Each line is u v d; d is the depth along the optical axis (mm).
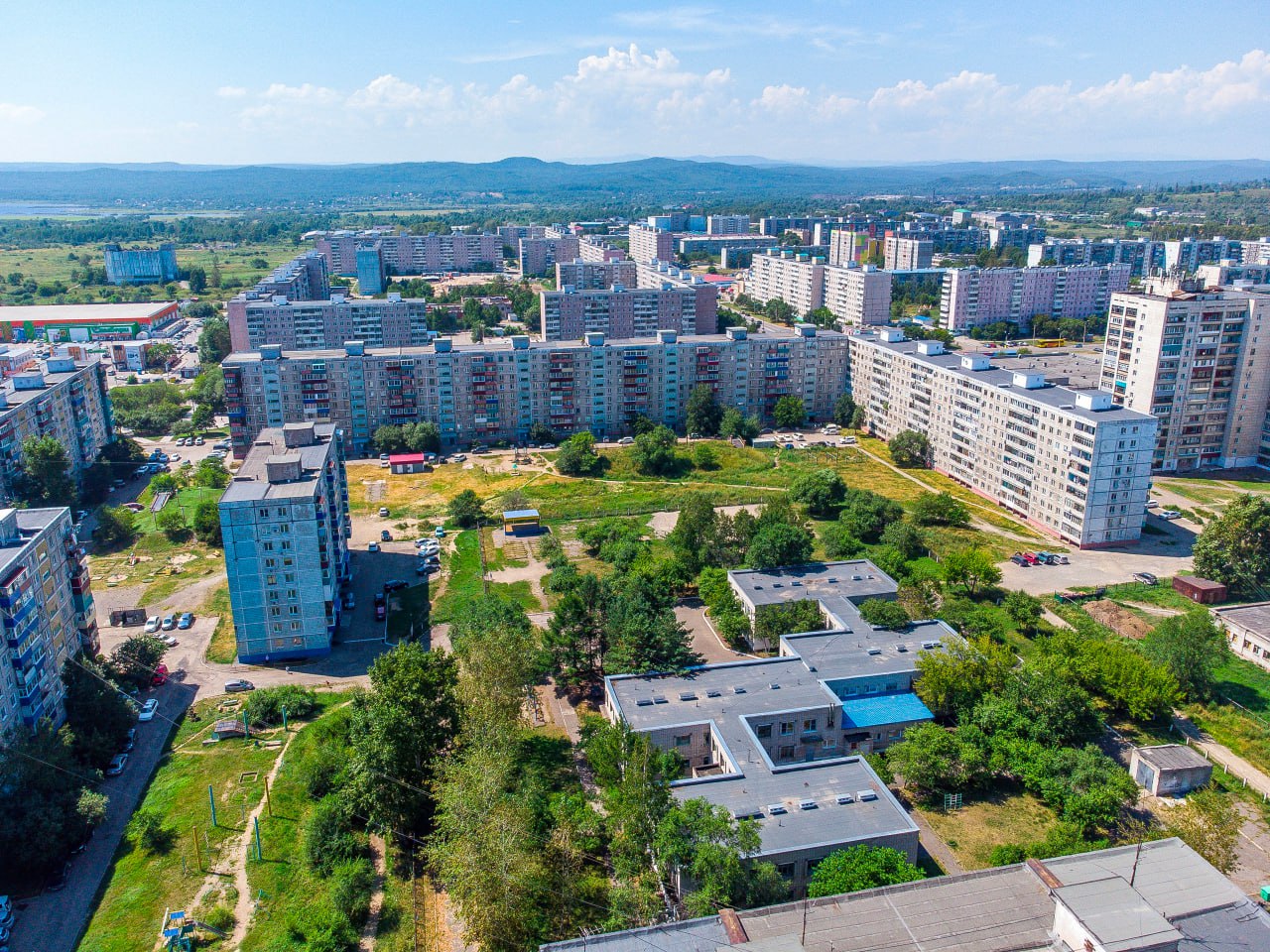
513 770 121000
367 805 114812
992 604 179250
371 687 146250
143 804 123875
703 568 189125
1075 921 76562
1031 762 121562
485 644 131125
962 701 133625
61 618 145000
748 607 168125
